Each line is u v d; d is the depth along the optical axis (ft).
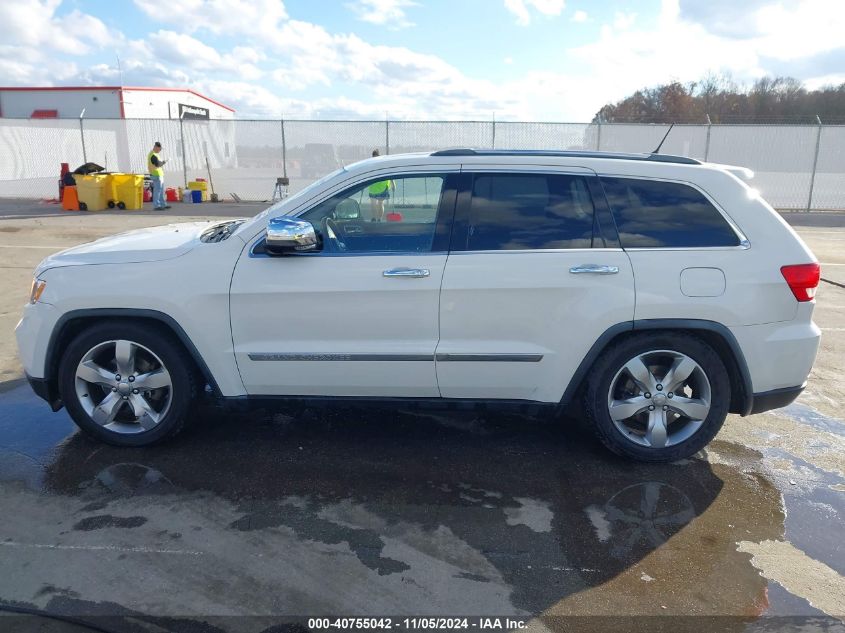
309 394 13.33
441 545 10.53
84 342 13.14
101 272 12.99
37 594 9.12
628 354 12.76
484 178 12.89
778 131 68.69
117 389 13.35
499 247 12.65
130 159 77.36
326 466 13.15
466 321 12.62
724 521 11.39
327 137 72.23
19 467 12.82
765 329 12.54
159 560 9.95
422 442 14.34
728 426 15.56
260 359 12.94
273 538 10.61
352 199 12.94
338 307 12.69
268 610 8.91
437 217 12.80
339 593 9.29
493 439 14.55
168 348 13.11
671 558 10.30
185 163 74.90
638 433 13.35
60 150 78.54
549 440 14.55
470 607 9.07
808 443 14.65
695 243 12.63
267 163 73.10
